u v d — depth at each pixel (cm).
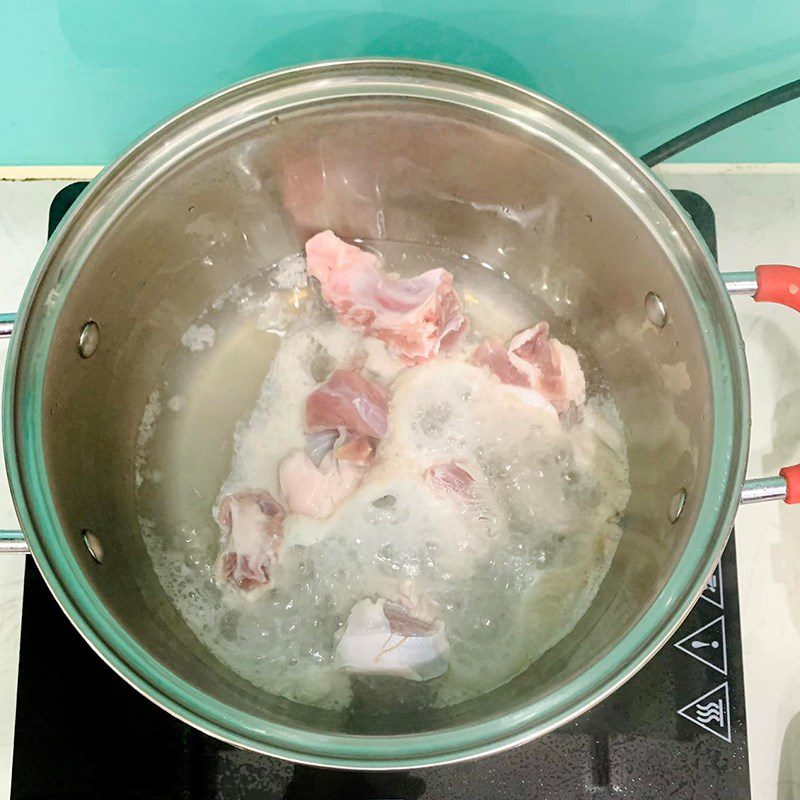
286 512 91
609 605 83
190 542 92
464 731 62
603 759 81
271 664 86
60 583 63
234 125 73
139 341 90
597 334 95
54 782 79
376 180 87
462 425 95
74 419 78
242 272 98
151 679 63
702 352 71
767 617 89
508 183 83
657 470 85
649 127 95
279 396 98
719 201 103
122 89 87
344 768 60
